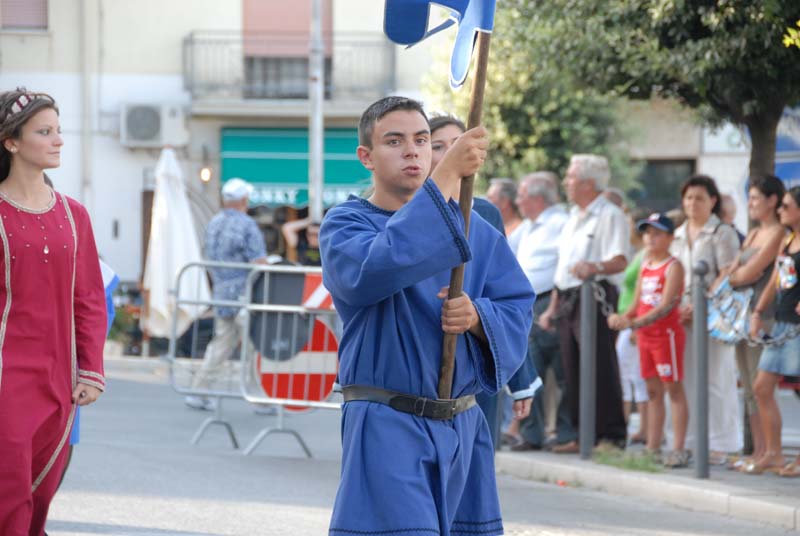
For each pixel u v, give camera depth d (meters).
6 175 8.80
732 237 15.58
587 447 15.91
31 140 8.70
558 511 13.20
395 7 7.38
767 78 15.63
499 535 7.22
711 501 13.23
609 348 16.48
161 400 23.98
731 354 15.75
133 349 33.41
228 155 43.03
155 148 43.09
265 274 18.03
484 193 36.50
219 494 13.51
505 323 6.96
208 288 30.23
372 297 6.63
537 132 36.47
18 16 42.72
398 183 6.95
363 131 7.12
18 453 8.48
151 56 43.25
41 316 8.66
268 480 14.67
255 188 42.97
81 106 42.97
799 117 18.34
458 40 7.08
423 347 6.79
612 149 38.16
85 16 42.91
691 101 17.50
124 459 15.64
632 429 19.67
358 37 44.12
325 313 17.86
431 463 6.76
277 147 43.34
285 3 44.00
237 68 43.62
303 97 43.72
